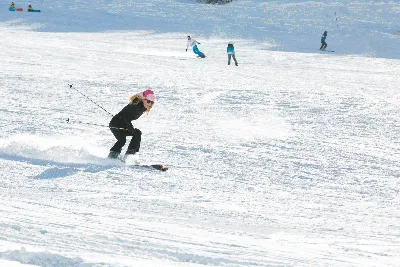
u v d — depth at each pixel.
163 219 14.45
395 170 23.19
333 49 94.62
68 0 130.75
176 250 10.82
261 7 130.50
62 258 9.04
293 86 49.59
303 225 14.84
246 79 53.72
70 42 82.12
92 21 110.31
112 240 11.19
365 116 35.97
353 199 18.53
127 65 60.59
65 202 15.68
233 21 116.56
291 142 28.08
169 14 121.75
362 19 117.50
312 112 36.94
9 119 29.84
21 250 9.22
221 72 59.09
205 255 10.62
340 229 14.54
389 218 16.09
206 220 14.72
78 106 35.09
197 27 109.25
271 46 94.62
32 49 69.25
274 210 16.53
